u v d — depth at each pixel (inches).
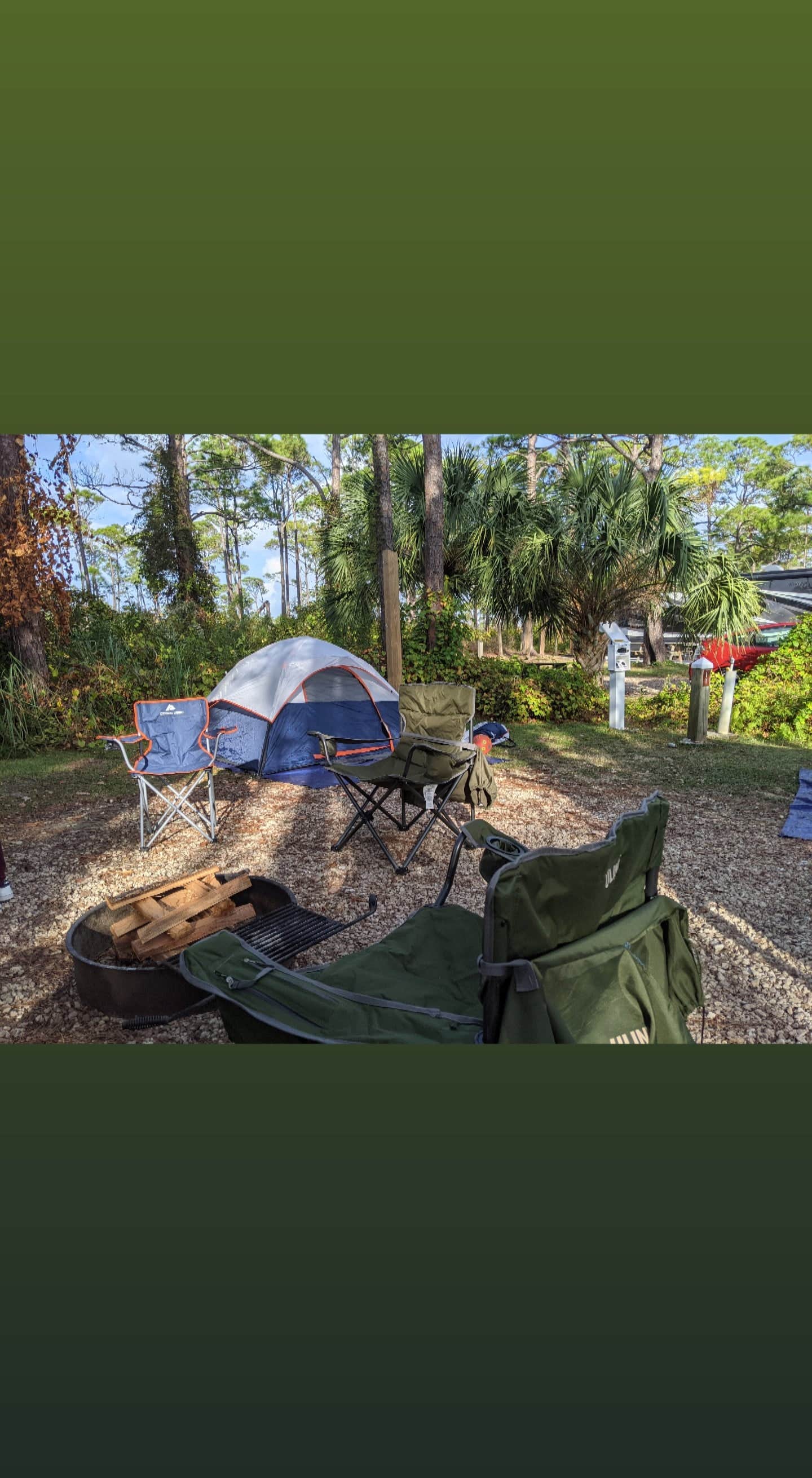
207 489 1171.9
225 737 255.9
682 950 76.5
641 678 620.4
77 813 211.9
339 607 515.5
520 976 58.0
